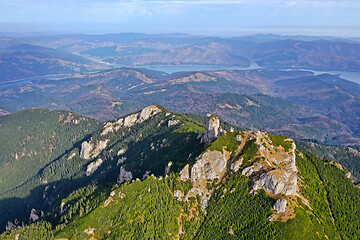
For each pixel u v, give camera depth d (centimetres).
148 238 19588
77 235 19650
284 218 19462
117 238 19262
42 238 19888
